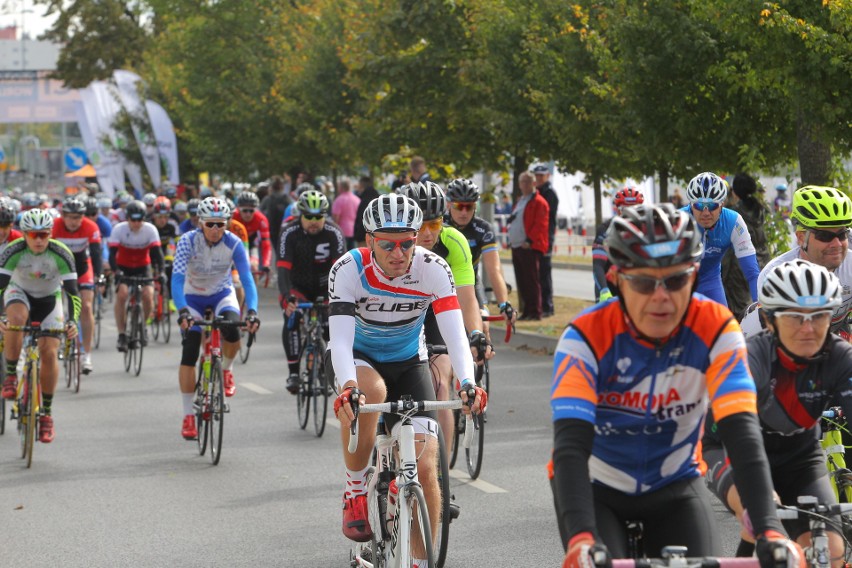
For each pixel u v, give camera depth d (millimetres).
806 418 9414
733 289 20000
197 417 19531
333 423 22562
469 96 38125
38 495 16875
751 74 24672
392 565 10898
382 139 44750
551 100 32531
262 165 65938
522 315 36062
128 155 88812
